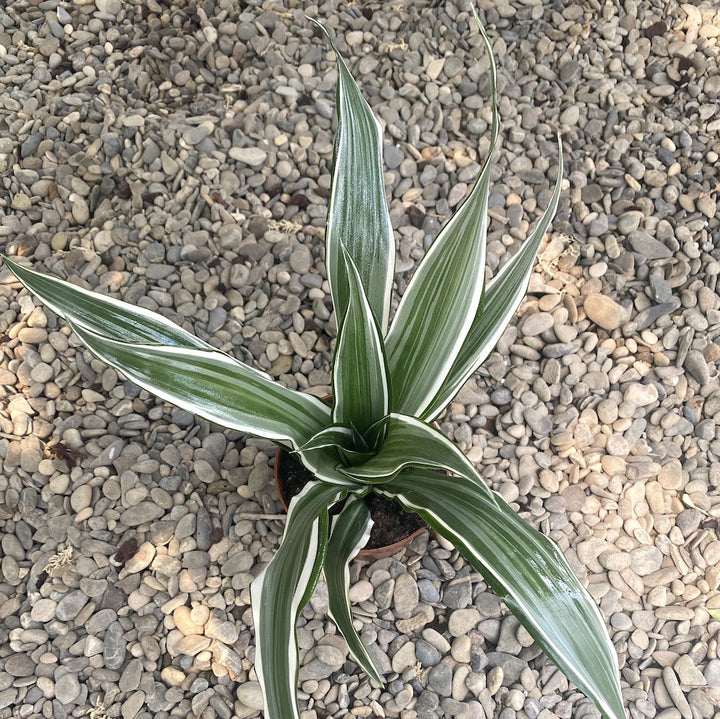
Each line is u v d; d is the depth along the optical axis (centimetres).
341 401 56
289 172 99
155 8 111
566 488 82
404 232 95
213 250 93
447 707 71
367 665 54
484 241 57
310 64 108
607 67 109
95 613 75
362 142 63
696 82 108
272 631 52
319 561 53
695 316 91
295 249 93
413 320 62
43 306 89
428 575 76
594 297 91
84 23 110
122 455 81
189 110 104
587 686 53
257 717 71
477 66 107
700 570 79
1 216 96
